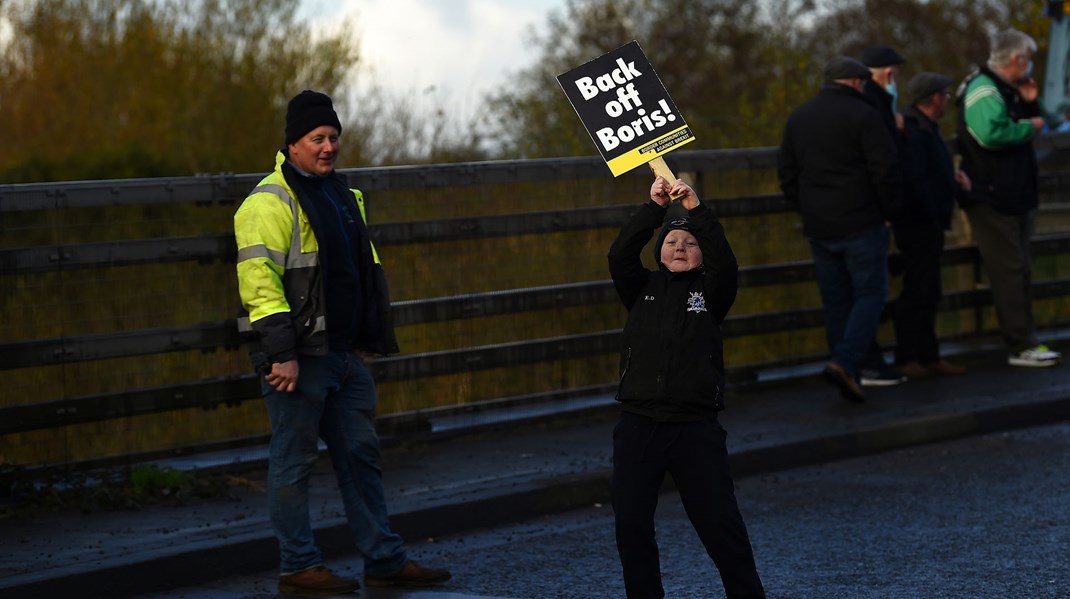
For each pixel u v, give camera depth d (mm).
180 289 20828
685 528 19062
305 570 16016
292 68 67500
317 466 21438
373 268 16500
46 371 19750
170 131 66562
